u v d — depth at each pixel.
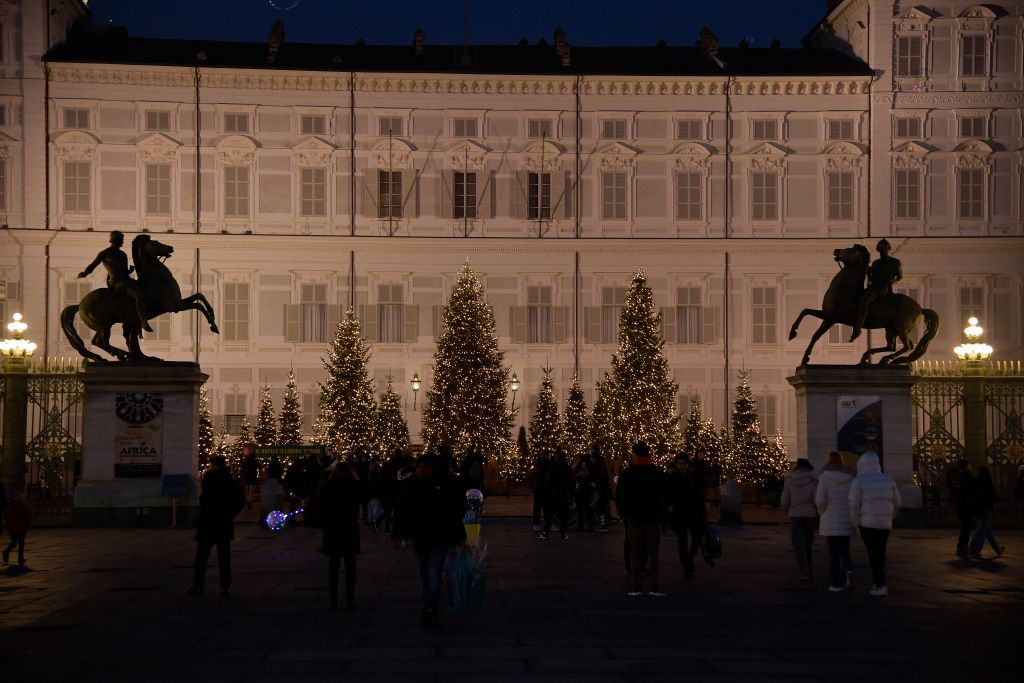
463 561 20.00
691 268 72.88
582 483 39.06
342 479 20.17
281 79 71.81
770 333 72.81
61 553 29.84
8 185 70.12
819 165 73.06
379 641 16.80
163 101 71.38
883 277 37.81
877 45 72.94
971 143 72.44
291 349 71.50
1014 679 14.30
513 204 72.94
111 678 14.30
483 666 14.88
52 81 70.62
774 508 55.50
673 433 65.31
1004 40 72.94
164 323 71.12
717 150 73.19
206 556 22.00
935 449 38.50
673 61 76.44
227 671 14.64
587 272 73.00
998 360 71.69
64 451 37.31
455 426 63.91
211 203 71.50
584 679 14.10
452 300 65.38
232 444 69.12
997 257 72.12
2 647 16.52
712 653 15.91
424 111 72.88
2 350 40.56
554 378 72.62
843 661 15.40
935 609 20.28
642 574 23.16
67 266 70.06
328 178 72.25
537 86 72.88
